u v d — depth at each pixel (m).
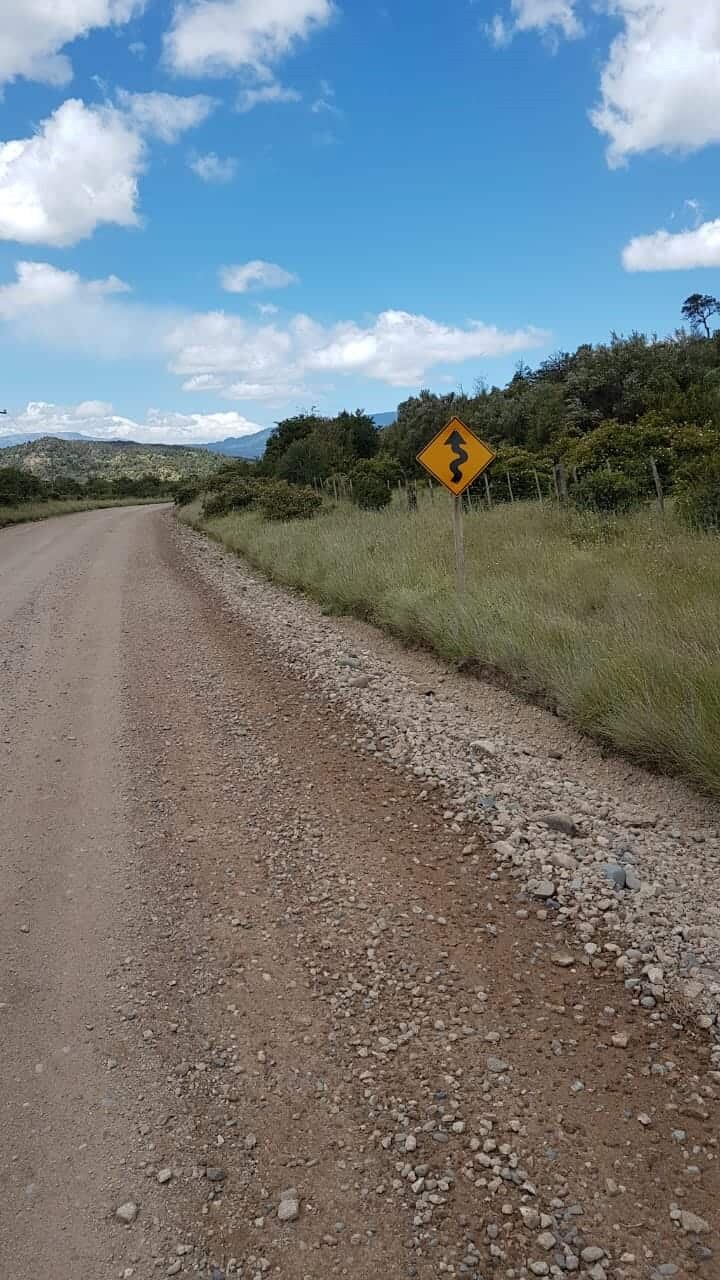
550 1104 2.60
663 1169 2.34
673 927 3.49
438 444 8.98
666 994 3.09
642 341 28.73
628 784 4.99
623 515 13.66
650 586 7.93
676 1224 2.17
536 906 3.74
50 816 5.03
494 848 4.28
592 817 4.55
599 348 28.84
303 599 12.62
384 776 5.39
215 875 4.21
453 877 4.05
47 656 9.43
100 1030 3.07
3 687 8.09
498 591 8.60
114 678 8.32
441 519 15.88
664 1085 2.66
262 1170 2.41
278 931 3.68
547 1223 2.18
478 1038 2.93
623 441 16.53
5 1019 3.15
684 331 29.69
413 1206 2.26
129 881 4.18
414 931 3.61
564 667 6.31
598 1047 2.85
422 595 9.23
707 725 4.67
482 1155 2.41
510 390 32.09
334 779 5.41
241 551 19.33
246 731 6.50
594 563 9.40
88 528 31.69
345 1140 2.51
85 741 6.39
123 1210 2.29
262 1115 2.63
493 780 5.14
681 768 4.86
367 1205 2.28
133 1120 2.63
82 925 3.79
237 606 12.48
